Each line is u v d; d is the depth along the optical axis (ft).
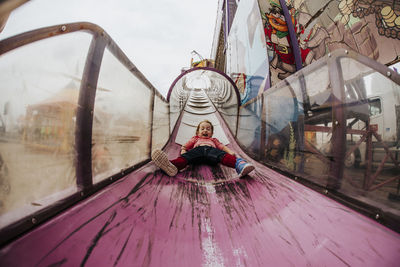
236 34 33.12
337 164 6.03
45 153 3.93
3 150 3.02
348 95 5.67
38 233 3.46
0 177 2.97
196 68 26.00
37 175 3.73
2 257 2.78
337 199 5.93
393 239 3.99
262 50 20.49
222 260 3.59
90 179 5.46
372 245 3.85
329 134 6.41
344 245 3.89
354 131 5.46
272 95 11.01
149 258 3.46
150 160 11.33
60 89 4.30
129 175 7.79
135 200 5.75
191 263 3.46
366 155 5.08
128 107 8.08
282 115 9.75
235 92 22.45
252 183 8.16
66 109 4.55
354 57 5.42
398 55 14.74
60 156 4.38
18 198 3.30
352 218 4.91
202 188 7.49
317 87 7.06
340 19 17.39
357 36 16.52
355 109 5.43
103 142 6.19
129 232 4.14
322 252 3.72
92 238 3.70
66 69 4.42
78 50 4.75
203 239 4.25
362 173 5.17
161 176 8.52
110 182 6.49
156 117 13.25
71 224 3.98
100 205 5.02
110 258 3.29
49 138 4.05
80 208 4.62
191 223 4.90
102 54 5.82
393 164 4.41
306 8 20.20
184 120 24.67
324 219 4.94
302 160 7.91
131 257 3.41
